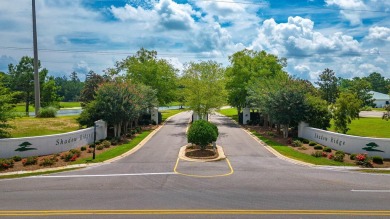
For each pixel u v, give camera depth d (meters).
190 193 15.02
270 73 51.69
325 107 33.81
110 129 36.06
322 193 15.06
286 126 34.66
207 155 24.77
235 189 15.73
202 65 42.47
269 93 35.16
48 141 24.77
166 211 12.43
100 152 26.09
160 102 52.69
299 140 31.84
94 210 12.56
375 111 76.19
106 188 15.96
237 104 53.62
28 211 12.45
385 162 22.86
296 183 16.95
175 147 28.92
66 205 13.20
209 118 61.00
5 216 11.91
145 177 18.30
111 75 58.56
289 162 23.00
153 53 55.25
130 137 35.19
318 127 33.81
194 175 18.78
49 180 17.66
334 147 27.70
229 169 20.47
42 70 66.94
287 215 12.00
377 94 104.81
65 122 38.75
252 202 13.60
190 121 53.75
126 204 13.34
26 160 21.61
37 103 45.94
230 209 12.66
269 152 27.06
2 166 20.41
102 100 33.22
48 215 12.01
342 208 12.84
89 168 20.81
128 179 17.84
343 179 17.95
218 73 42.59
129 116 33.62
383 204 13.38
